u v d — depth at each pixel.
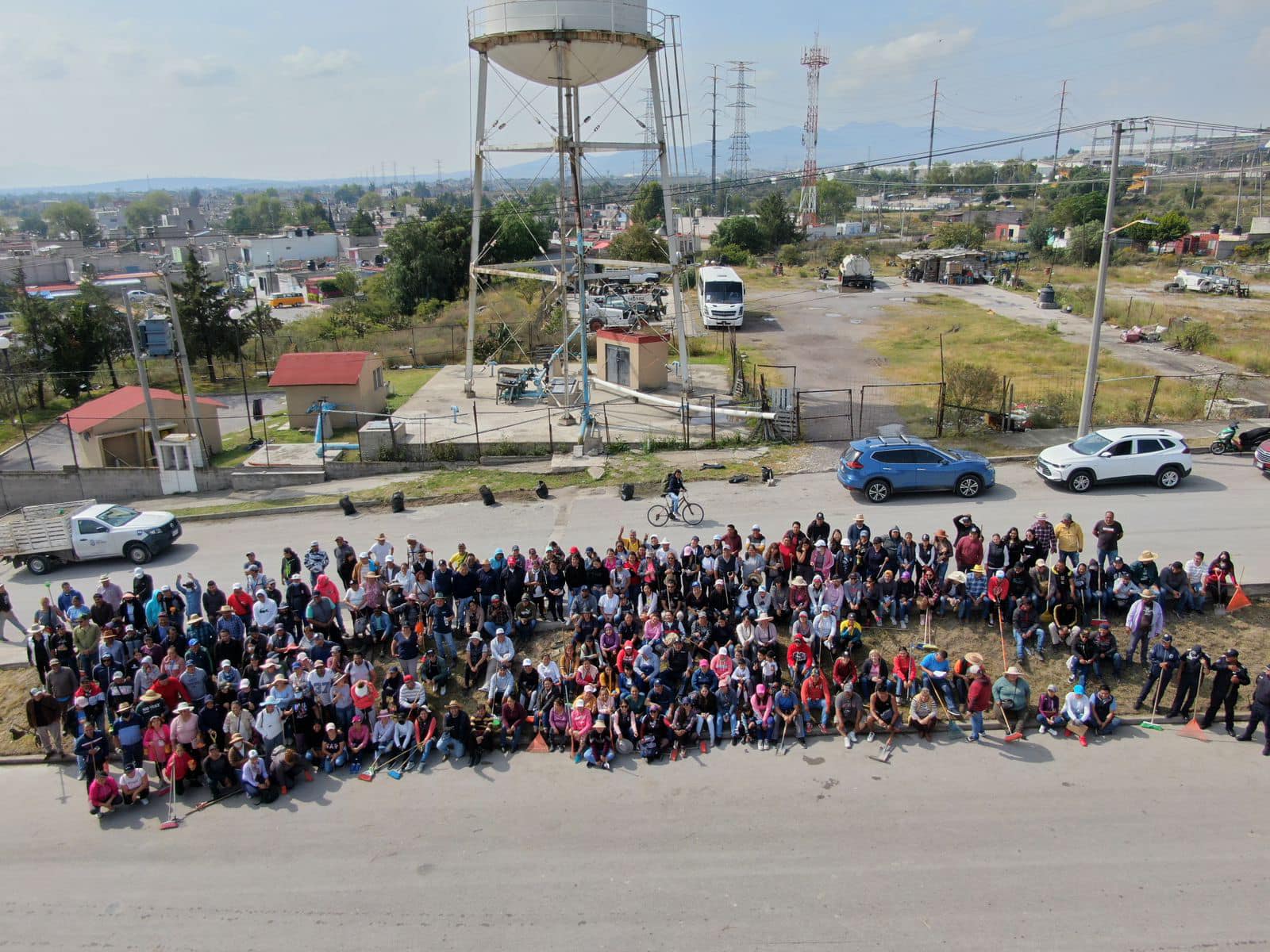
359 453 29.06
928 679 14.96
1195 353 40.16
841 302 59.44
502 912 10.94
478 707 15.63
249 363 47.03
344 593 19.56
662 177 31.67
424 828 12.73
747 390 34.44
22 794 14.14
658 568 17.56
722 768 13.98
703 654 16.27
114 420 29.73
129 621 17.06
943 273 69.75
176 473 27.88
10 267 102.31
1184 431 27.78
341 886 11.55
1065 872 11.25
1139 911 10.53
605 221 136.38
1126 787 13.00
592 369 39.47
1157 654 14.55
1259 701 13.63
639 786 13.58
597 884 11.38
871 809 12.73
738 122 152.25
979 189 174.12
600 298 52.19
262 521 25.00
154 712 14.00
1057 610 16.20
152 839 12.77
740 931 10.43
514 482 26.47
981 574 17.14
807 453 27.41
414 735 14.58
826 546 17.48
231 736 13.80
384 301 64.12
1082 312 52.75
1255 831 11.91
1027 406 30.20
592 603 17.50
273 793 13.59
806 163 120.19
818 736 14.72
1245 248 79.06
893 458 22.80
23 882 11.91
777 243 95.38
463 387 37.72
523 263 35.81
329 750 14.34
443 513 24.34
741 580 17.50
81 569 22.52
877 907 10.75
